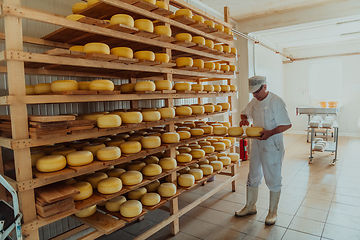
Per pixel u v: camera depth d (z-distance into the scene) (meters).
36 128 1.39
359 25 5.52
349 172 3.93
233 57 3.28
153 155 2.55
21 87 1.38
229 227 2.38
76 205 1.60
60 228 2.23
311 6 4.70
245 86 5.69
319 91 8.05
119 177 2.05
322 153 5.29
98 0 1.84
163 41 2.20
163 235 2.29
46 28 2.19
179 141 2.40
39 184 1.43
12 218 1.38
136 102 2.93
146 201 2.04
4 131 1.62
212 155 2.86
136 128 1.99
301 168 4.25
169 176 2.37
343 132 7.59
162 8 2.03
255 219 2.52
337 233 2.21
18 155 1.38
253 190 2.56
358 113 7.34
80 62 1.62
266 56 6.88
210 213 2.68
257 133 2.34
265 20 5.25
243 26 5.53
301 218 2.50
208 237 2.23
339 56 7.48
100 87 1.72
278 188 2.40
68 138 1.57
